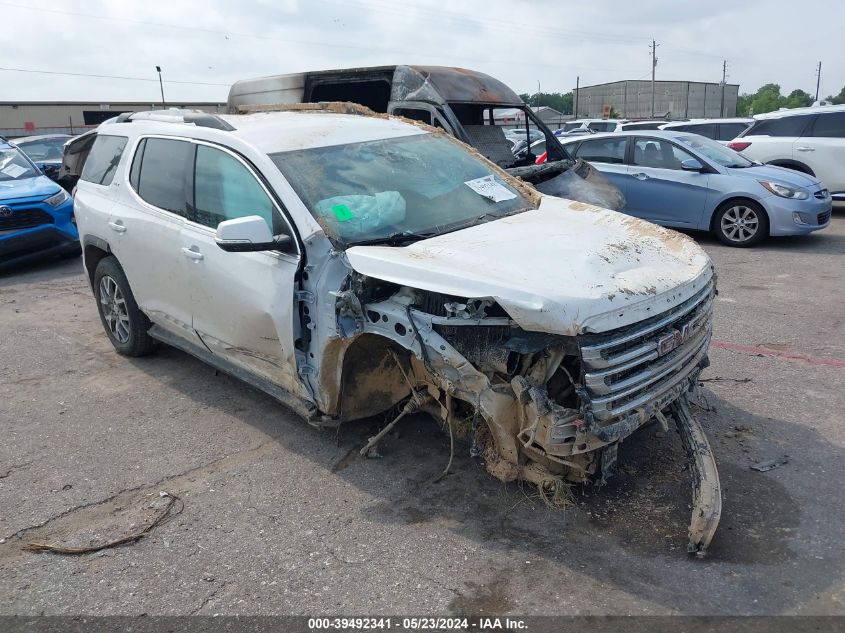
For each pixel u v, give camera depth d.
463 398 3.54
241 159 4.38
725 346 5.86
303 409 4.20
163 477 4.13
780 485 3.76
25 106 44.09
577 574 3.13
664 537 3.36
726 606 2.90
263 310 4.11
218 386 5.43
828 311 6.73
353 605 3.02
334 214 3.99
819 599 2.92
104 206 5.64
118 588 3.19
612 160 11.05
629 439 4.26
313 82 9.70
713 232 11.21
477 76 9.07
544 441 3.28
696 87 67.44
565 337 3.16
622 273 3.42
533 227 4.08
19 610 3.08
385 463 4.16
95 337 6.70
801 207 9.59
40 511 3.82
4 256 9.35
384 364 4.12
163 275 4.99
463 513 3.62
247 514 3.72
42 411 5.08
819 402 4.73
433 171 4.64
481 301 3.29
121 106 46.50
